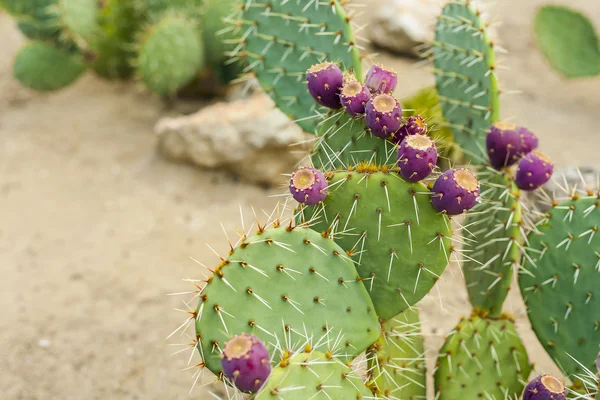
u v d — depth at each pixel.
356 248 1.18
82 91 3.15
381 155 1.19
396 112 1.15
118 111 2.96
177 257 2.12
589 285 1.29
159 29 2.66
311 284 1.14
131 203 2.38
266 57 1.47
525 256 1.33
